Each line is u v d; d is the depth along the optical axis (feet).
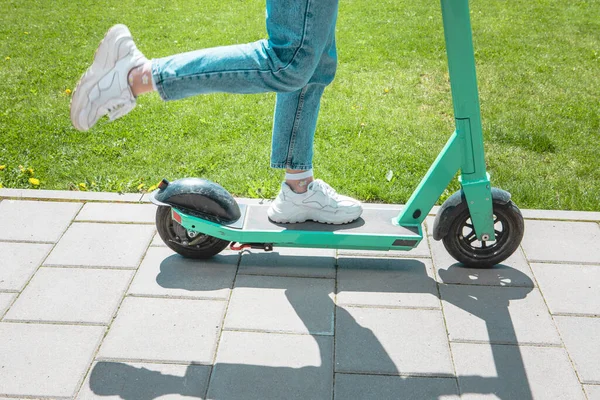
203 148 15.38
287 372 8.87
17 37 24.18
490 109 17.78
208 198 10.59
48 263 11.07
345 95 18.56
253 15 27.30
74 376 8.75
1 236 11.75
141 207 12.76
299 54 8.31
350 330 9.68
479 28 25.50
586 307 10.25
